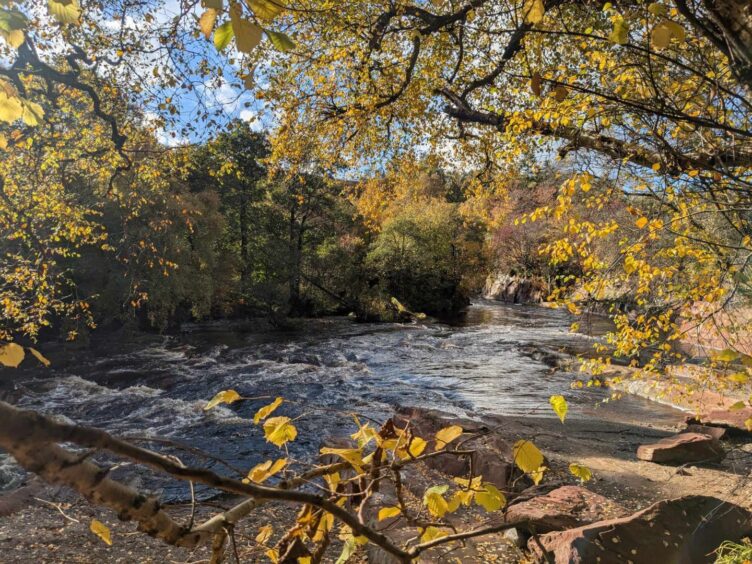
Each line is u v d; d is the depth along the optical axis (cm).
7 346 108
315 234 3850
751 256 405
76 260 1952
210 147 823
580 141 419
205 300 2675
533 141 530
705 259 463
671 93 377
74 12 149
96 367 1720
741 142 341
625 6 310
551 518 517
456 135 848
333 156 794
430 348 2191
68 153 901
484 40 680
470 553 483
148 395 1404
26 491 699
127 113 861
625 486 739
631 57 360
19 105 164
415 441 156
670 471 802
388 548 109
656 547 452
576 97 374
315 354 2036
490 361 1923
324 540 162
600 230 459
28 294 1079
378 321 3231
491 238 4241
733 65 234
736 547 452
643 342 529
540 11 237
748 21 210
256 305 3102
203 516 655
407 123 786
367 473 153
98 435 64
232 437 1040
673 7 296
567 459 860
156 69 613
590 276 526
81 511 660
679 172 359
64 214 947
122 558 546
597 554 436
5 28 133
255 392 1430
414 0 686
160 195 1855
